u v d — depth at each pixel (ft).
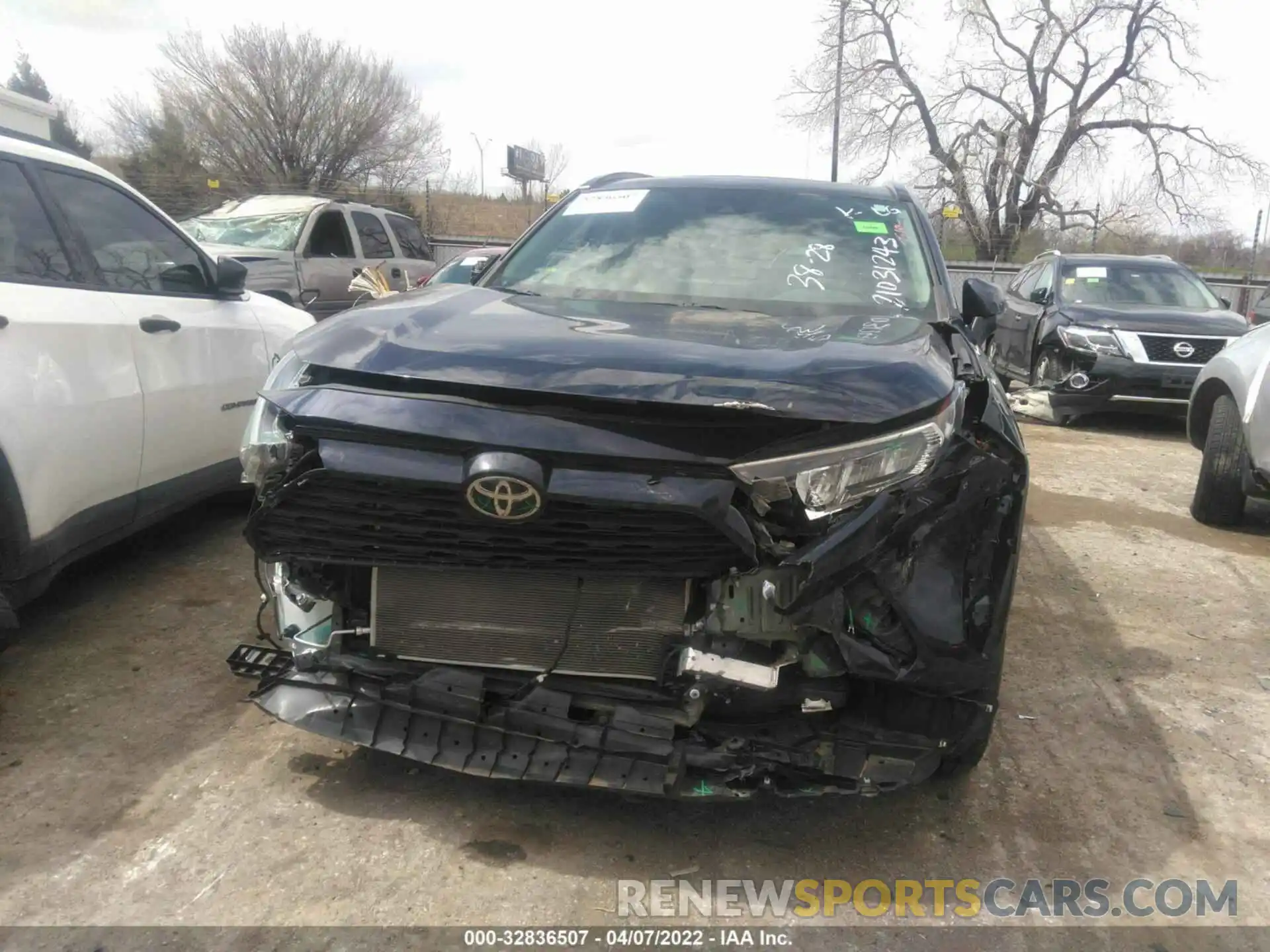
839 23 86.53
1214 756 10.33
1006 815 9.07
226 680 10.79
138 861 7.78
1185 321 29.32
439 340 7.90
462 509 7.03
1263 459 17.13
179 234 14.08
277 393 7.70
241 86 101.60
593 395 6.98
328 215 34.45
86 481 11.31
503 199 117.50
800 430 7.06
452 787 8.95
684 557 7.14
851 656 7.28
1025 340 33.81
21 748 9.32
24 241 11.18
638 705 7.67
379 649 8.12
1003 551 7.91
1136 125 94.53
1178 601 14.89
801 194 12.41
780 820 8.79
